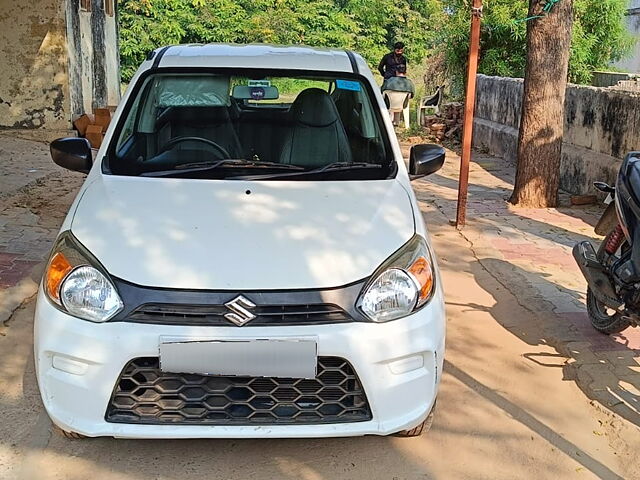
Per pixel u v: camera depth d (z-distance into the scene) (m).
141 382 2.80
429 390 2.98
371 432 2.86
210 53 4.37
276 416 2.85
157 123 3.98
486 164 11.73
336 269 2.87
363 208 3.31
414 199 3.59
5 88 12.52
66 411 2.83
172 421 2.81
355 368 2.79
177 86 4.10
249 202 3.29
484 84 13.56
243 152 3.87
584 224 7.59
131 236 2.99
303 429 2.83
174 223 3.09
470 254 6.41
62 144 3.92
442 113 15.03
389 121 4.16
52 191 8.15
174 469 3.08
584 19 16.20
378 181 3.65
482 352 4.37
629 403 3.78
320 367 2.80
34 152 10.59
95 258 2.89
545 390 3.92
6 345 4.18
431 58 21.00
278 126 4.01
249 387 2.82
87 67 13.84
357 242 3.03
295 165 3.81
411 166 4.13
